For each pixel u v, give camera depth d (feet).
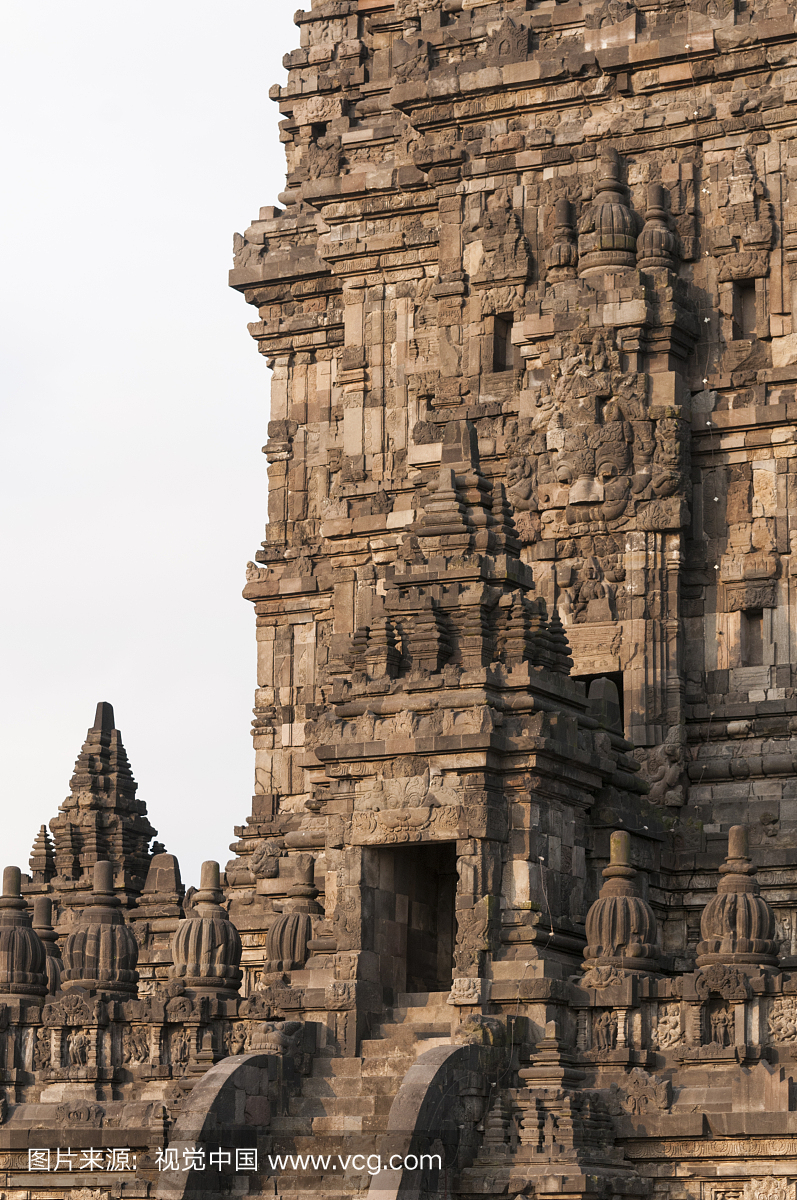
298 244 256.73
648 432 210.79
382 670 182.19
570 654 204.03
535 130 226.17
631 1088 160.76
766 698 206.59
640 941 169.58
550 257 220.84
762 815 200.54
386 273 239.09
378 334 238.27
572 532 213.05
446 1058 158.40
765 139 215.92
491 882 172.14
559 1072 160.86
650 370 213.05
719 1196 156.04
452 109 231.30
